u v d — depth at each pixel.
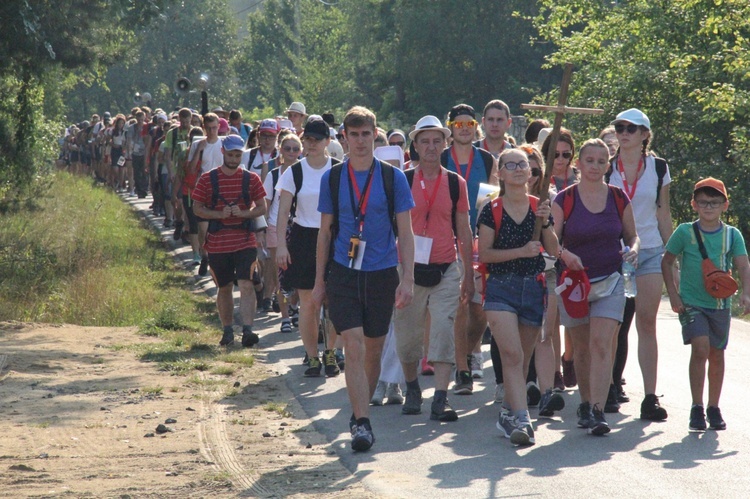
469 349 19.41
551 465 14.25
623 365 18.34
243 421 17.20
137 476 13.97
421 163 17.36
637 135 17.30
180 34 198.50
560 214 16.11
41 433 16.44
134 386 20.08
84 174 72.56
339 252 15.23
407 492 12.98
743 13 53.06
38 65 36.38
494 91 142.25
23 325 27.05
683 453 14.85
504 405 15.93
